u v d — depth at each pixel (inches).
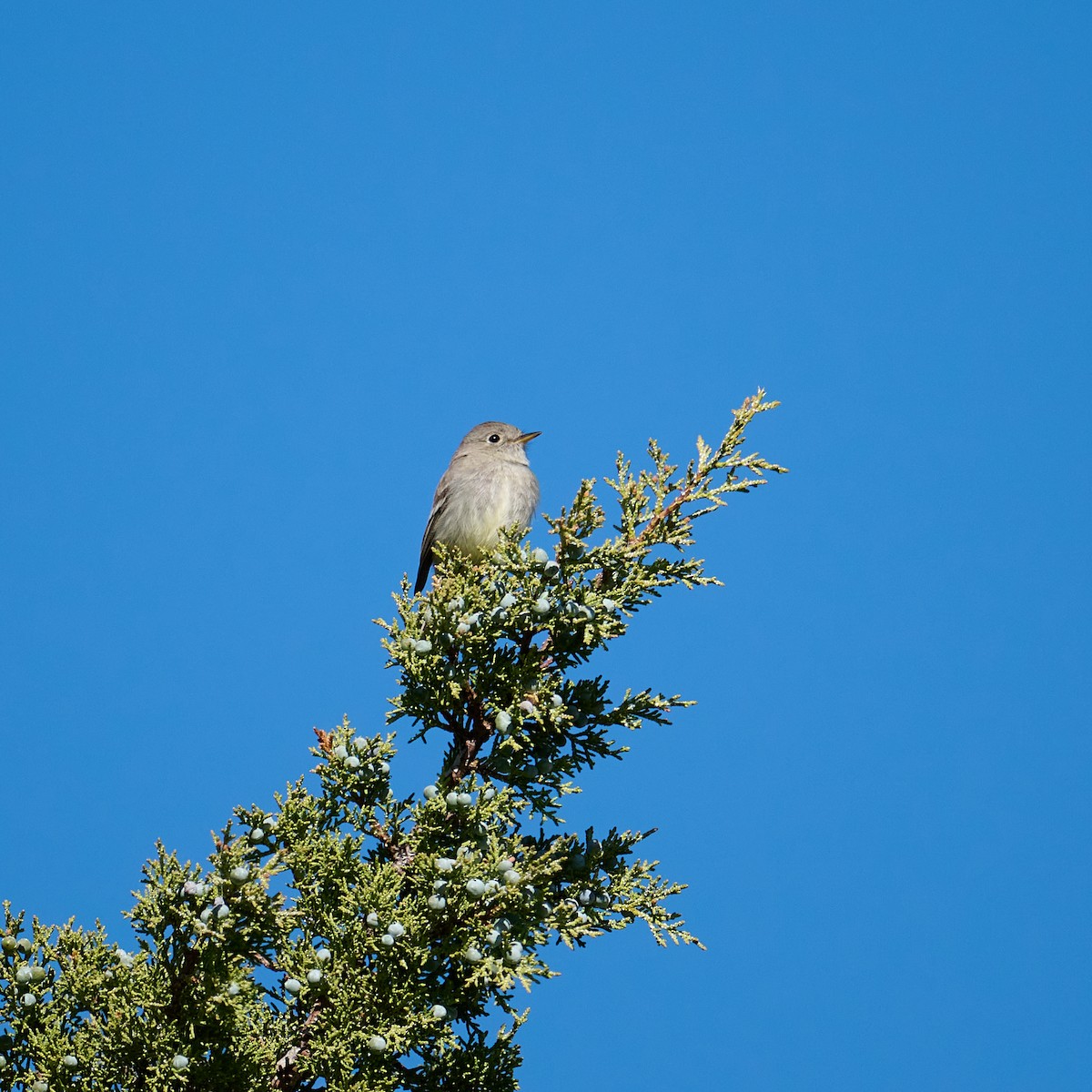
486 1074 449.4
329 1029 411.5
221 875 406.0
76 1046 395.5
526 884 431.8
